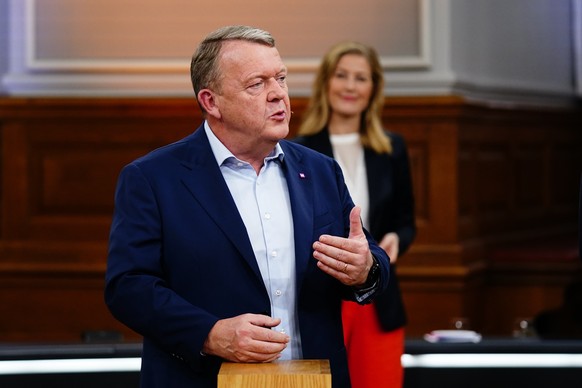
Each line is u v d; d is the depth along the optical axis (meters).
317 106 7.41
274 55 4.46
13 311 11.53
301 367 4.07
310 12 11.74
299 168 4.77
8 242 11.65
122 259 4.43
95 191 11.63
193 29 11.73
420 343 8.07
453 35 11.78
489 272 12.01
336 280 4.66
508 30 13.72
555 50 15.09
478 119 12.12
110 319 11.45
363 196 7.26
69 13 11.81
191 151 4.61
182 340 4.27
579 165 15.61
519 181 13.69
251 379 3.90
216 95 4.46
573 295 11.88
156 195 4.50
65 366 7.75
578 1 15.40
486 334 11.91
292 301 4.55
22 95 11.80
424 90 11.52
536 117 14.05
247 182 4.61
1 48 12.00
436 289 11.20
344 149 7.37
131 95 11.73
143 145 11.55
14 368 7.70
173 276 4.47
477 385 8.01
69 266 11.45
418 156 11.35
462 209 11.59
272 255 4.54
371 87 7.36
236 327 4.20
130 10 11.77
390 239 7.12
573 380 7.94
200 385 4.43
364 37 11.72
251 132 4.45
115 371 7.78
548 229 14.42
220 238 4.46
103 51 11.80
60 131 11.60
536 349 7.97
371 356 6.95
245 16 11.75
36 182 11.66
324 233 4.64
